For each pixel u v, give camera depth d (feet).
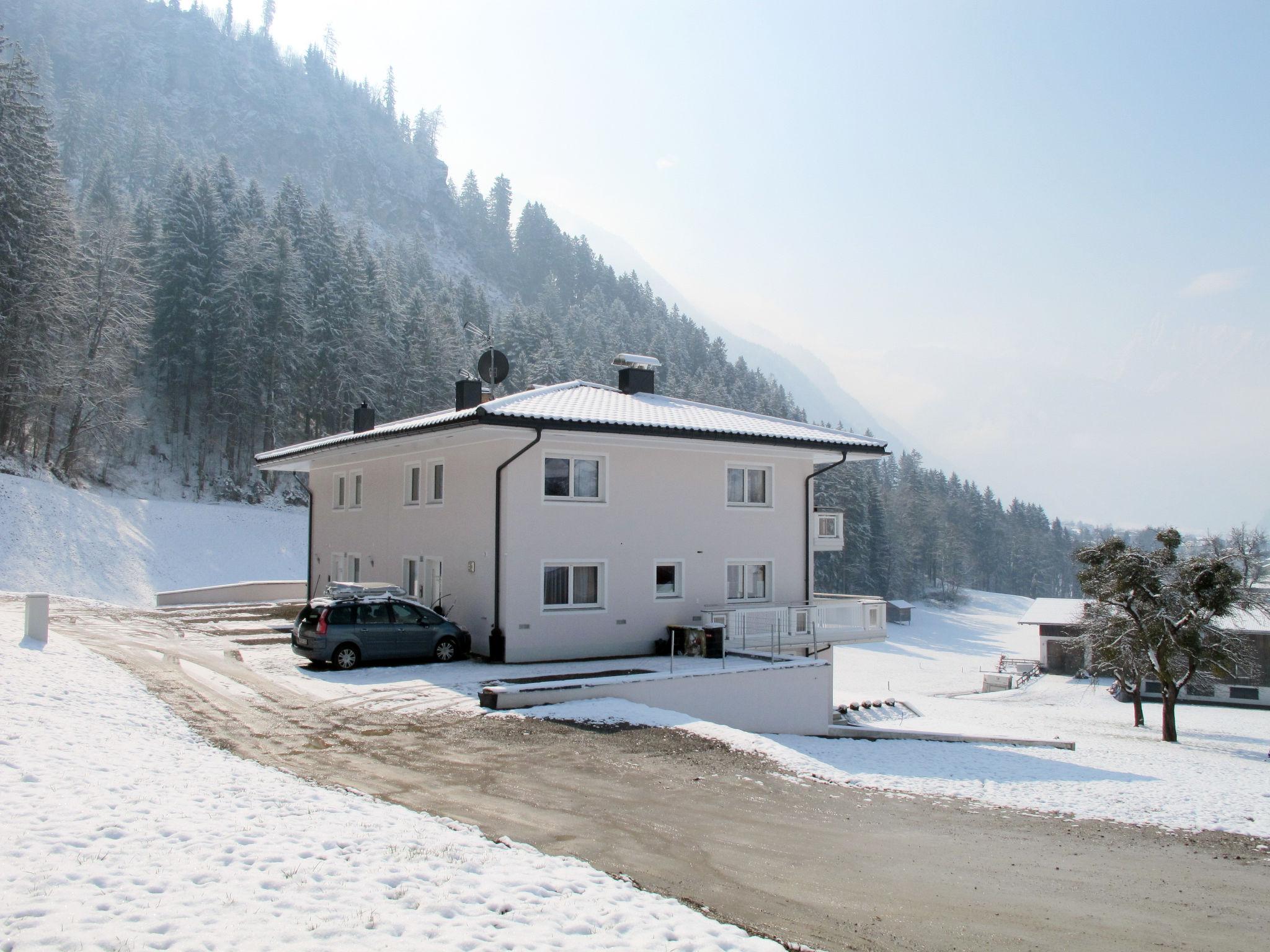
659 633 75.82
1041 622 178.40
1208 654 95.40
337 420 265.54
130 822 23.65
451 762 38.68
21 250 179.63
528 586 69.46
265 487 261.44
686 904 22.77
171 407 263.70
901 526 469.98
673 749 44.14
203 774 31.40
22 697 40.68
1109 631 105.09
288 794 29.35
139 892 18.52
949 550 510.58
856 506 383.45
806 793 39.01
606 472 73.87
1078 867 30.68
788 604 83.35
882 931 22.39
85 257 220.84
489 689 50.96
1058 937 23.03
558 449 71.51
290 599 127.34
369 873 21.18
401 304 320.70
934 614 430.20
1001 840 33.96
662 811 33.24
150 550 187.93
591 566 73.51
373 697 52.65
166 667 60.18
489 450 71.15
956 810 39.01
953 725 85.97
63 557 167.63
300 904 18.69
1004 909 25.11
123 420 221.87
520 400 72.95
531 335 371.56
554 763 39.63
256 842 22.89
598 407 75.36
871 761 54.08
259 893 19.07
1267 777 62.95
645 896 22.38
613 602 73.51
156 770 31.17
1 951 14.88
